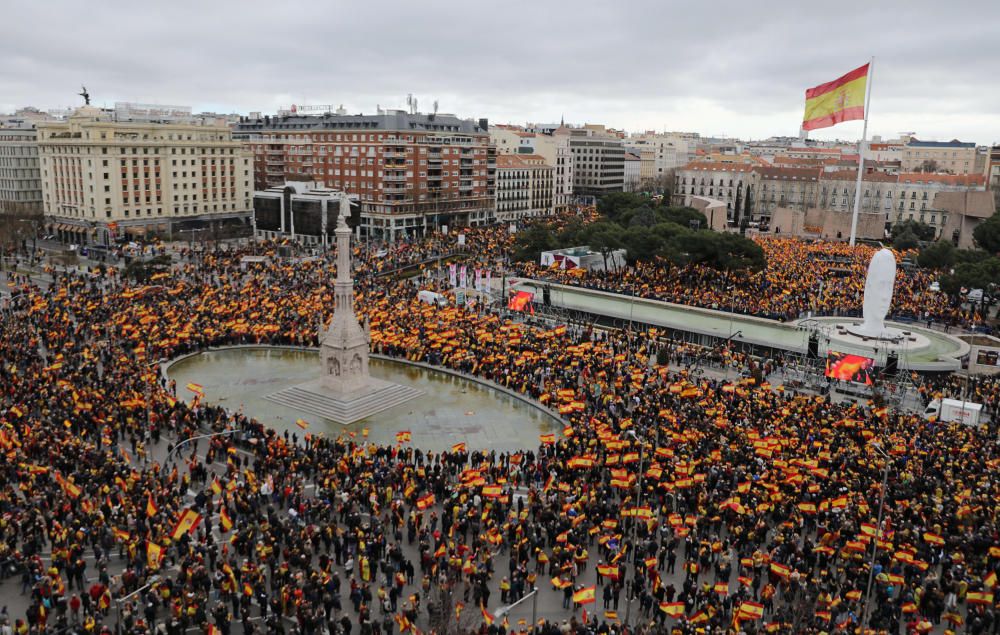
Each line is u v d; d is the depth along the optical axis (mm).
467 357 86000
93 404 63000
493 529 45531
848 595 39562
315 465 56156
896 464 53969
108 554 45062
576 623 37875
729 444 58125
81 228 174750
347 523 48031
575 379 76625
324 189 182000
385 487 51969
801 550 46781
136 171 176125
